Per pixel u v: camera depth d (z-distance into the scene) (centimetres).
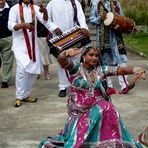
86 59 617
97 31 1001
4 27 1061
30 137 754
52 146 628
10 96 1009
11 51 1079
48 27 943
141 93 1031
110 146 589
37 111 895
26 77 925
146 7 2255
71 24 983
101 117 596
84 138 592
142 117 856
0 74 1220
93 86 615
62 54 614
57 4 979
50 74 1236
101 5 990
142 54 1525
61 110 900
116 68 621
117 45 1000
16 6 927
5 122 830
